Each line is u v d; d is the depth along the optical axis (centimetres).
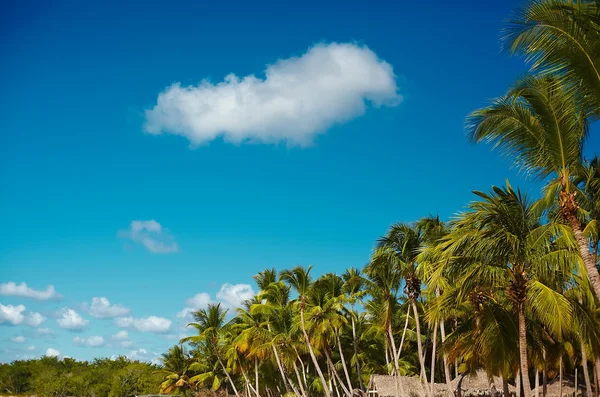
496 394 4575
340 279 4978
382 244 3806
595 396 3416
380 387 4803
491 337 2689
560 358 3588
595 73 1481
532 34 1474
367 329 5822
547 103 1686
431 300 3262
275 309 5247
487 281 2400
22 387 12062
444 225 3681
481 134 1855
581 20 1435
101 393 10819
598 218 2397
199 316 6512
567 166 1717
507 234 2239
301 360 5934
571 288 2733
